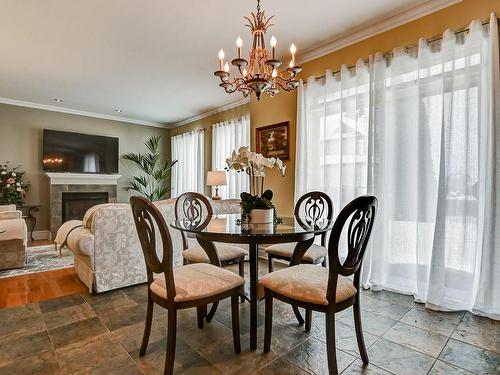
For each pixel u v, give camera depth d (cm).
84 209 614
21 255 365
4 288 294
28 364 166
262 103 431
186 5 260
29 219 566
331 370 148
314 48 346
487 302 225
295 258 229
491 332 203
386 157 286
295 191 370
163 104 573
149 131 733
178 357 173
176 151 731
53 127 597
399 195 277
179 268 189
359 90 302
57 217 580
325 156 337
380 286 284
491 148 223
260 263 392
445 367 164
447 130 241
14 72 412
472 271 233
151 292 170
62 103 568
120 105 580
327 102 336
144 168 711
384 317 227
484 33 231
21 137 564
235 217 267
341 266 152
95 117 650
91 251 273
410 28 276
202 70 406
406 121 274
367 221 162
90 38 318
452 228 240
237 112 565
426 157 258
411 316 229
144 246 167
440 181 243
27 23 287
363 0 256
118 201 684
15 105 557
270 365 165
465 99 235
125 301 260
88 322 219
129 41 325
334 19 285
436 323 217
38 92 500
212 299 165
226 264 247
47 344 188
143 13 272
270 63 204
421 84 260
